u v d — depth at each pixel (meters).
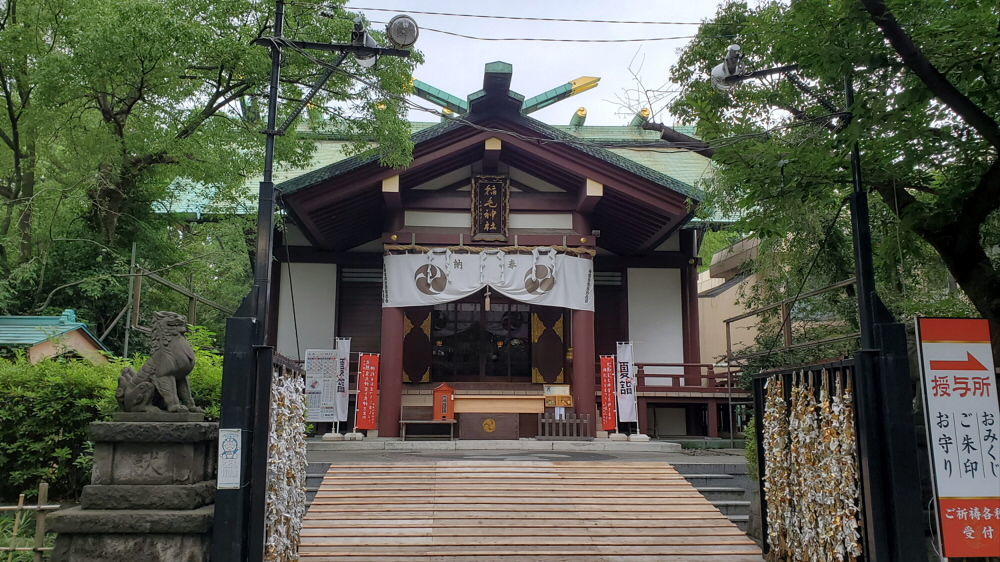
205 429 5.68
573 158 14.22
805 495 6.30
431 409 15.17
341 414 14.34
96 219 14.66
